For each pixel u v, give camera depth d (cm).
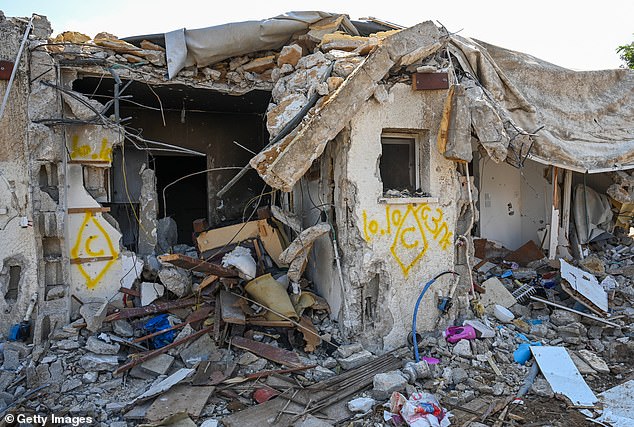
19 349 664
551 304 796
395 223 683
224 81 887
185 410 534
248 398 571
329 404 551
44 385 602
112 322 704
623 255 1018
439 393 578
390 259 681
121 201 1001
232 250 832
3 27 685
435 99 699
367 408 542
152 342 686
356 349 655
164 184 1323
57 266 734
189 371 612
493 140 666
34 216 705
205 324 692
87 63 754
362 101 632
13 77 677
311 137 611
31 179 702
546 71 971
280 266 812
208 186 1147
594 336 736
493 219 1065
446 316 717
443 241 713
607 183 1081
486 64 823
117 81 701
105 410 561
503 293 813
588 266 941
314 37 855
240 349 662
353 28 916
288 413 534
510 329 738
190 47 823
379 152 674
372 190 670
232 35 835
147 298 757
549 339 724
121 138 775
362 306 680
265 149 642
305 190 851
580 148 917
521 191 1077
